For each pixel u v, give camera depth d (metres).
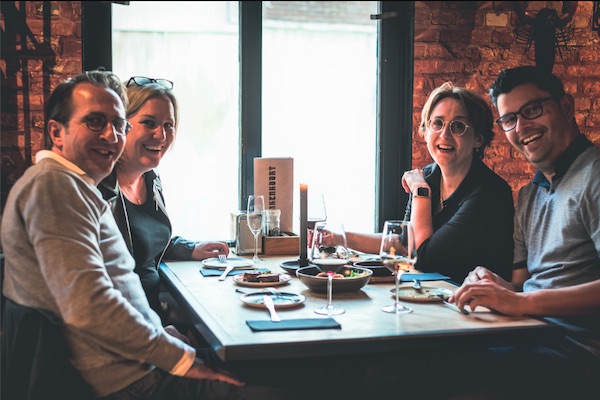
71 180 1.64
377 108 3.60
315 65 5.41
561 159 2.13
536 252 2.23
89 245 1.58
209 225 5.08
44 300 1.60
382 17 3.48
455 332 1.60
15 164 2.99
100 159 1.86
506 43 3.51
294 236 3.02
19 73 2.98
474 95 2.79
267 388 1.70
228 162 5.23
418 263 2.62
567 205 2.08
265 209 3.11
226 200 5.15
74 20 3.04
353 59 5.49
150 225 2.57
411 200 2.99
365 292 2.09
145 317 1.84
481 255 2.53
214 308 1.85
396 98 3.56
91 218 1.63
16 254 1.62
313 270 2.29
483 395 1.83
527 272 2.34
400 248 1.79
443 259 2.55
